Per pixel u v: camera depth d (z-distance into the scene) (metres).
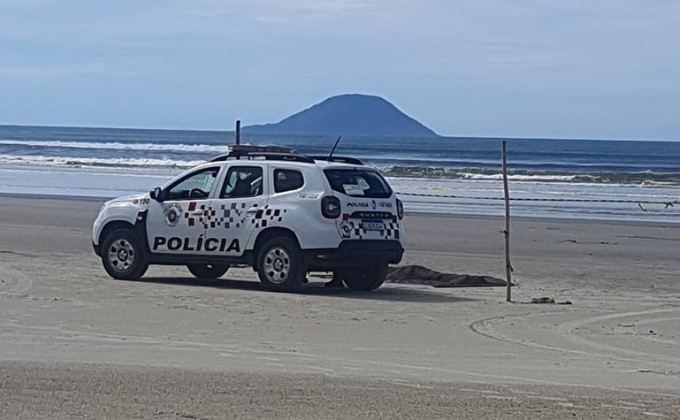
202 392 8.04
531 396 8.21
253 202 15.75
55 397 7.77
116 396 7.84
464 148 117.81
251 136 197.88
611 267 20.45
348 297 15.27
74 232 24.89
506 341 11.65
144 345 10.65
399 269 17.95
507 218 15.49
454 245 23.94
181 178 16.53
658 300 15.80
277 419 7.24
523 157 88.00
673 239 26.19
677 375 9.66
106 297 14.42
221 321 12.55
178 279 17.06
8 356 9.66
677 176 54.88
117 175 51.25
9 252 20.34
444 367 9.80
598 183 50.72
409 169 58.59
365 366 9.73
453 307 14.49
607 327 12.98
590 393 8.42
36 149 84.50
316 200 15.23
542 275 19.02
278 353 10.38
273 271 15.56
